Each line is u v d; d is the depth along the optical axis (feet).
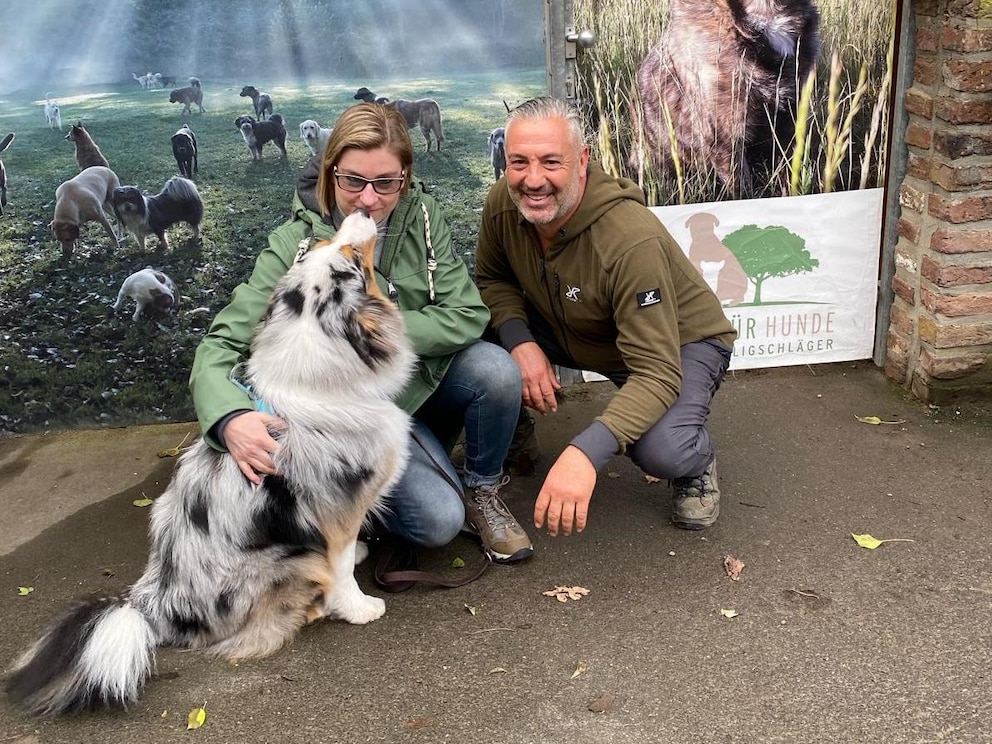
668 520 9.89
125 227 12.41
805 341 13.34
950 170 11.07
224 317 8.36
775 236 12.83
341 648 8.05
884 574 8.73
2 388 12.80
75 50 11.67
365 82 12.16
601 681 7.48
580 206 8.84
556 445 11.69
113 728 7.22
